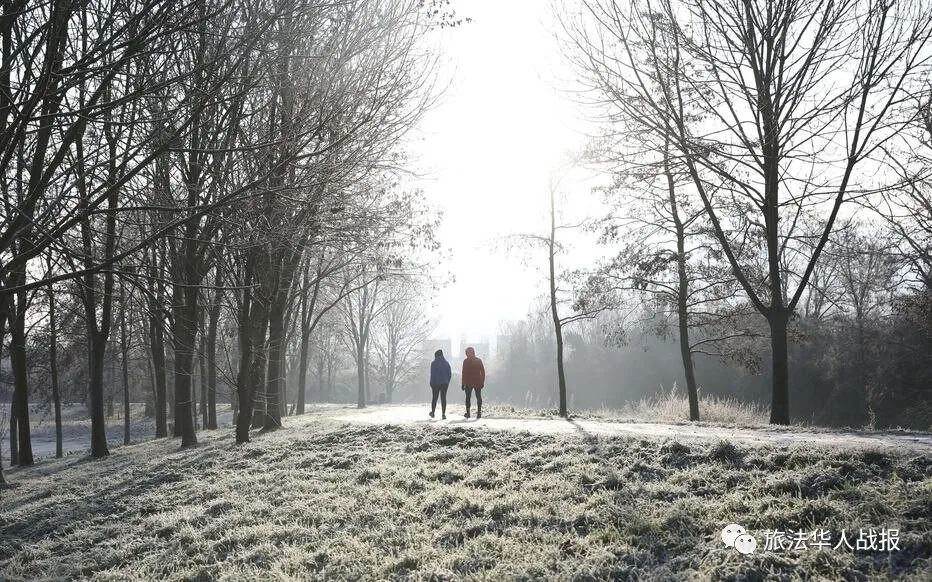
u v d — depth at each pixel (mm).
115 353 29156
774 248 15836
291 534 7898
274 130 9938
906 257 24125
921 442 8531
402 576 6273
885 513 5746
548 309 22625
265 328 18125
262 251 14789
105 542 8969
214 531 8453
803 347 45000
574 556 6141
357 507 8539
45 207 8961
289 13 7973
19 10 6730
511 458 9570
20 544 9734
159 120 7754
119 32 7148
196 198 11188
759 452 7742
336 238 11867
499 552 6438
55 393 24125
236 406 32188
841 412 40969
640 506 6883
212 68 7859
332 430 14602
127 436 26172
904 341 36469
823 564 5223
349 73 9664
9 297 13070
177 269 15836
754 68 13180
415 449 11250
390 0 9680
